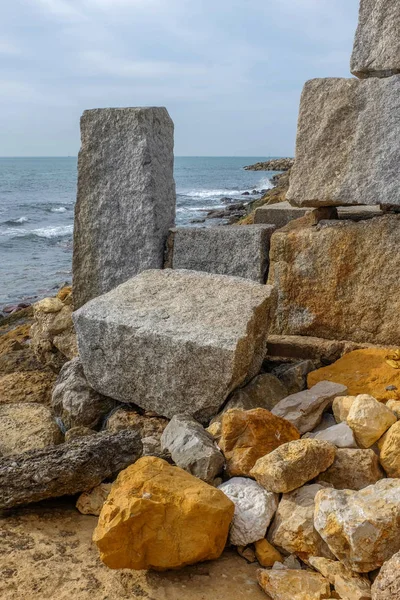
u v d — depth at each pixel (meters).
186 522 2.42
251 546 2.62
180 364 3.38
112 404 3.81
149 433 3.47
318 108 3.83
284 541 2.53
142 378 3.54
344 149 3.77
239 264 4.55
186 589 2.40
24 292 12.45
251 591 2.39
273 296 3.81
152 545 2.43
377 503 2.37
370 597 2.19
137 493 2.51
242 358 3.36
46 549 2.63
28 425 3.68
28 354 5.26
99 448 2.98
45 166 136.62
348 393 3.44
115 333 3.55
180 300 3.74
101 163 4.86
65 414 3.82
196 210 28.03
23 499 2.83
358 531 2.28
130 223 4.83
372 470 2.76
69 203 36.47
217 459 2.89
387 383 3.43
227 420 3.00
